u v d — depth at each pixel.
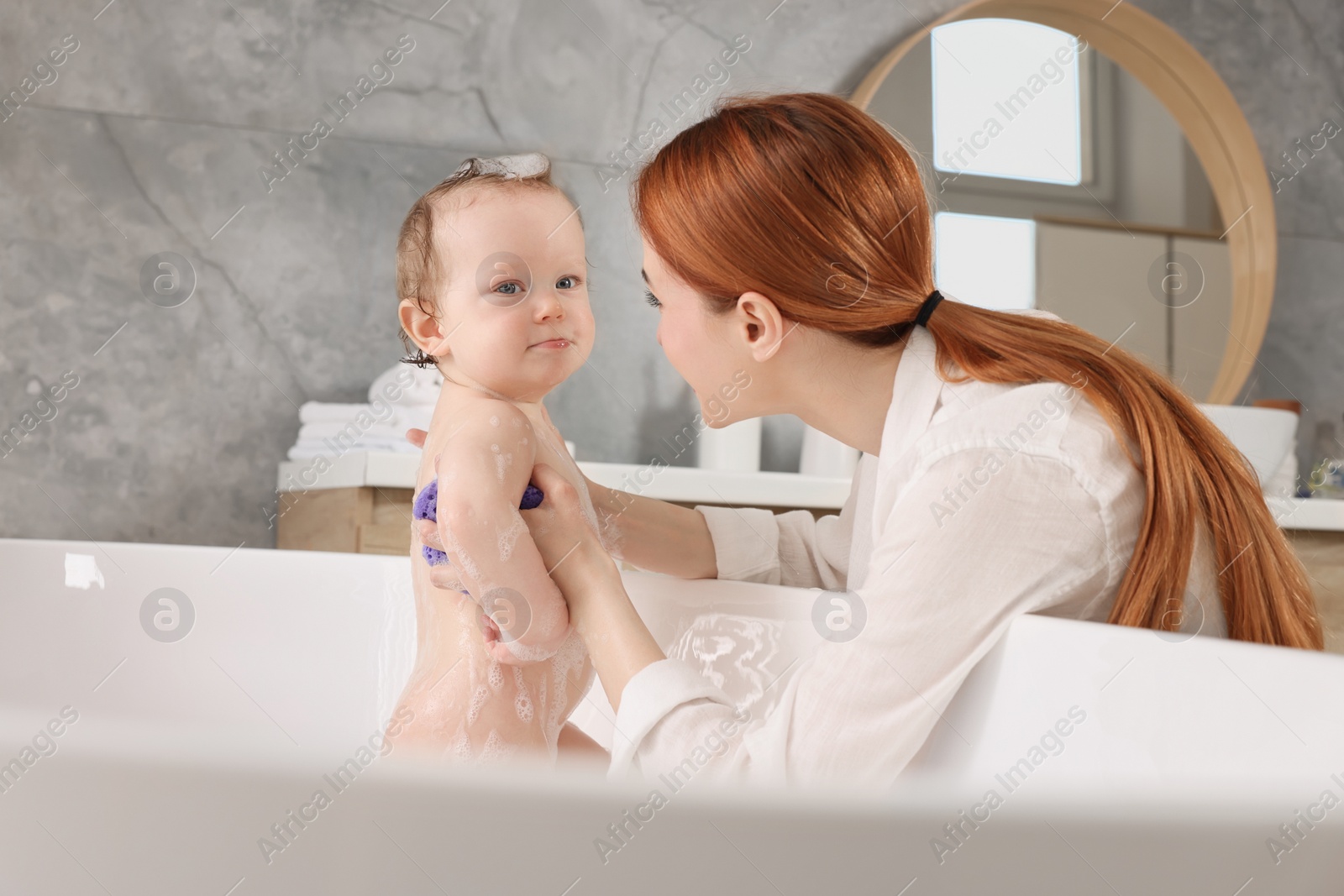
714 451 1.92
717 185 0.80
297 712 1.11
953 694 0.71
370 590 1.14
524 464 0.85
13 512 1.76
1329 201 2.39
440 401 0.99
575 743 0.94
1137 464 0.75
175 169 1.86
